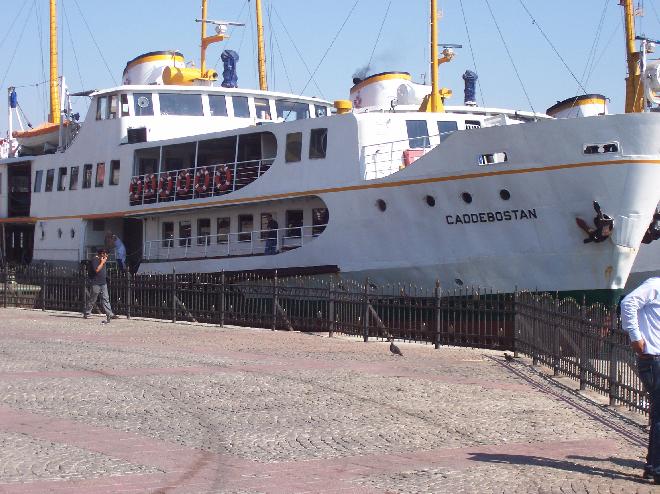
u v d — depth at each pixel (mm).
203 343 21094
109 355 18328
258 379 15328
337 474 9109
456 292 24266
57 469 8945
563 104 36938
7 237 43156
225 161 33406
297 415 12188
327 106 37719
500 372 16969
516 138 22516
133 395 13461
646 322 9266
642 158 21422
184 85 36250
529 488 8688
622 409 13133
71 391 13680
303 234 27938
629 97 30984
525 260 22984
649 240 24375
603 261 22250
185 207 31047
